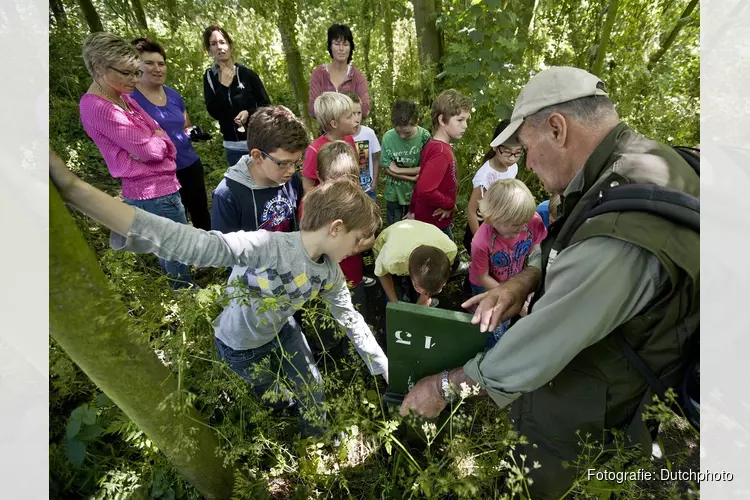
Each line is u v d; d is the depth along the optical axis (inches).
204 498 65.0
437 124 108.1
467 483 48.2
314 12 236.7
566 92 46.9
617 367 46.9
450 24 144.1
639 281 41.5
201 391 68.7
